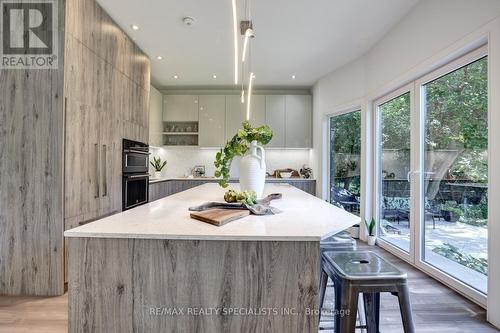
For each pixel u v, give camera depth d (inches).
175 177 227.5
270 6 111.6
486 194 88.7
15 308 88.0
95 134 112.3
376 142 154.8
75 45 99.8
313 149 217.5
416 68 112.9
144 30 132.9
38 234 96.0
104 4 112.0
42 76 95.0
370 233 155.4
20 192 96.2
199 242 46.5
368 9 115.1
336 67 179.8
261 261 46.2
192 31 133.3
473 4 85.4
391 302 93.7
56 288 95.9
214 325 46.6
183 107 221.5
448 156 105.3
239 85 219.5
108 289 47.0
